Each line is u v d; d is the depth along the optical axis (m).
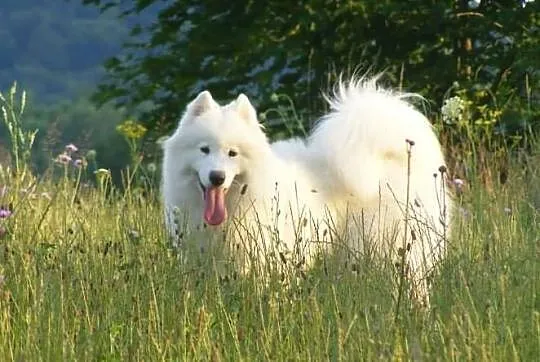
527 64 24.89
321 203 12.99
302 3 28.00
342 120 13.35
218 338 9.44
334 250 11.97
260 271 10.73
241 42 27.83
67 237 11.62
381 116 13.31
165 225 12.54
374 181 13.13
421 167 13.59
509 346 8.78
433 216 13.50
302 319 9.45
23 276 10.23
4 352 9.20
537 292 9.93
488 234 12.24
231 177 12.14
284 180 12.62
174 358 9.11
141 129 24.83
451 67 26.36
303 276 10.41
